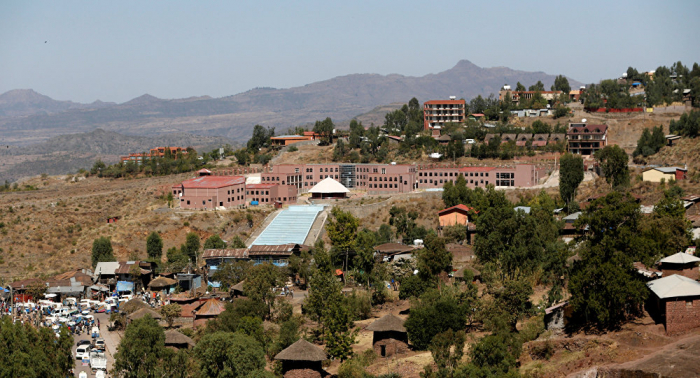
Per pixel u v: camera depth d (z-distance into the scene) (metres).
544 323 113.69
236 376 112.12
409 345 124.12
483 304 122.69
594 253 111.50
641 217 126.25
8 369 111.94
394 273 173.88
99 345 144.25
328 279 146.88
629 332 99.50
